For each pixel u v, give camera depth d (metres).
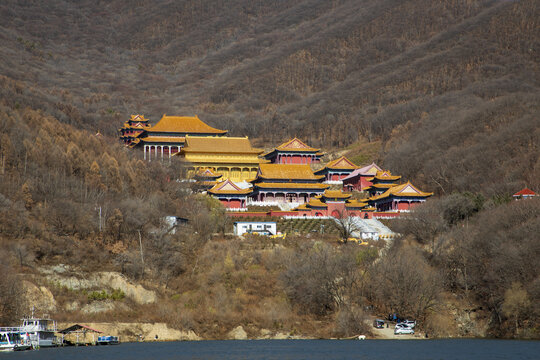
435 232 181.12
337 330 149.50
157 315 150.75
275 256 168.00
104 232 169.62
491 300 154.25
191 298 156.00
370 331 149.50
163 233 169.75
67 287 151.88
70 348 134.38
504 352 122.81
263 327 150.12
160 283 160.50
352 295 157.50
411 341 142.38
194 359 116.81
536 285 144.88
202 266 166.12
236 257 167.00
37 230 162.25
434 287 155.38
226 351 126.75
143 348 132.12
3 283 139.50
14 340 132.88
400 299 154.50
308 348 130.88
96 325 143.88
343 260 159.75
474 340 143.88
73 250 161.00
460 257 166.62
